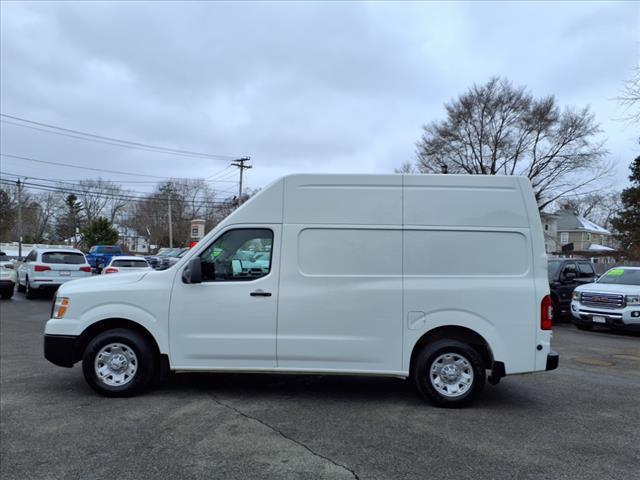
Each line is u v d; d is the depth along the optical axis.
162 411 5.15
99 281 5.80
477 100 38.53
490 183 5.58
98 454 4.06
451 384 5.41
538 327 5.37
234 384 6.27
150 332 5.56
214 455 4.06
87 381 5.59
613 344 10.36
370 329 5.43
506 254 5.48
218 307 5.53
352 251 5.52
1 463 3.89
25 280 17.23
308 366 5.48
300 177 5.67
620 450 4.30
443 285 5.42
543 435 4.63
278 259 5.55
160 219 78.25
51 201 84.94
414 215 5.54
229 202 65.19
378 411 5.26
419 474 3.77
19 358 7.68
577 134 37.28
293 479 3.66
